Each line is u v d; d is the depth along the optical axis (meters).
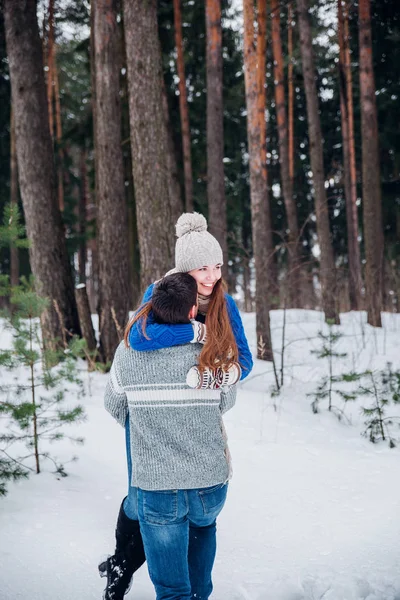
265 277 8.55
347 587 2.41
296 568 2.61
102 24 7.99
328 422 5.40
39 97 8.34
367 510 3.27
